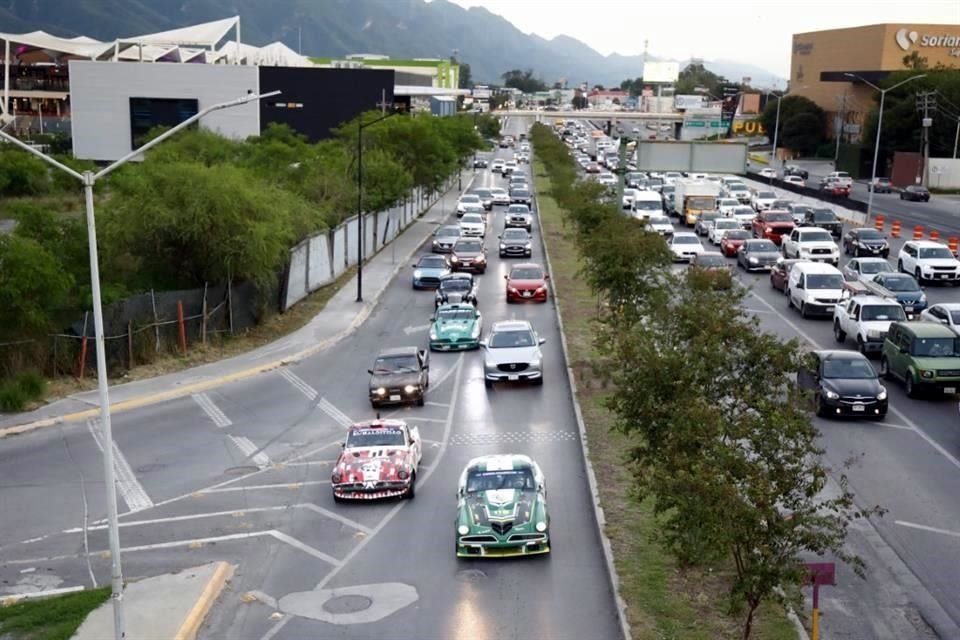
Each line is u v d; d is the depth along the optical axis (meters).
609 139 188.00
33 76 153.38
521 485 17.97
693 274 25.06
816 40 150.38
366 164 60.06
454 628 14.71
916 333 27.67
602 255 29.97
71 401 27.94
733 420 13.81
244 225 35.44
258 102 94.94
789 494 12.52
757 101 180.38
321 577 16.75
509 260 55.41
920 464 21.48
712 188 69.69
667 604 14.87
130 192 36.25
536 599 15.56
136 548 18.30
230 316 35.94
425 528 18.81
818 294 37.59
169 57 119.19
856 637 14.08
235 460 23.31
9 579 17.09
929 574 16.17
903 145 107.44
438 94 154.25
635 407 15.74
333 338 36.25
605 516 18.56
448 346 34.16
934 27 132.62
